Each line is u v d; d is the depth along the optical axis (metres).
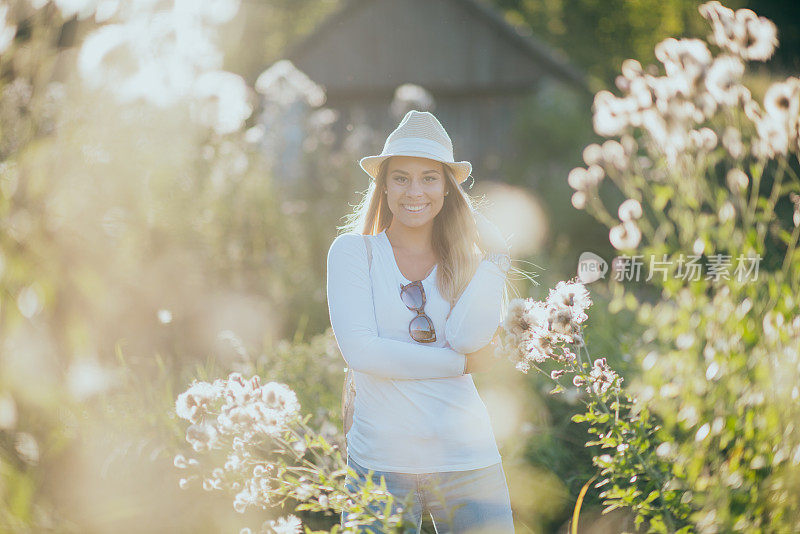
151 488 3.78
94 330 4.32
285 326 8.05
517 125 20.31
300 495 3.08
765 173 6.71
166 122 6.75
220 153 8.57
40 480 3.34
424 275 3.32
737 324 3.75
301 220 10.76
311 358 5.66
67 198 4.03
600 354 5.43
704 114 4.16
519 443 4.65
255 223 8.95
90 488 3.54
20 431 3.41
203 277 6.86
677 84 4.11
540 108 20.06
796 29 19.50
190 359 5.79
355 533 2.97
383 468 3.20
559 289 3.40
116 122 5.08
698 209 4.28
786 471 3.06
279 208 9.95
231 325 6.87
